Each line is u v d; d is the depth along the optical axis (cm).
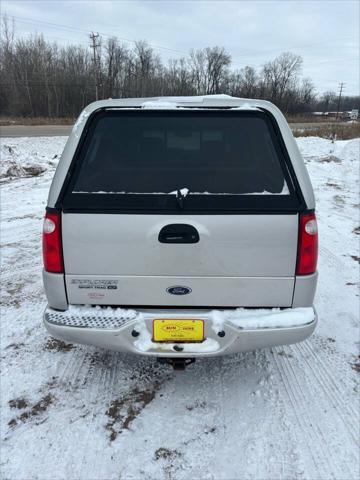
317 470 208
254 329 216
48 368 291
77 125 229
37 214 740
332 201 863
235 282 216
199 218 208
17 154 1434
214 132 242
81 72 6291
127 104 239
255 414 246
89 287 220
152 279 217
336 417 245
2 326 349
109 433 232
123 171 234
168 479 203
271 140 230
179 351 219
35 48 6141
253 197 209
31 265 495
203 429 234
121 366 294
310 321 220
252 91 8194
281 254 212
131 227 210
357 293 416
